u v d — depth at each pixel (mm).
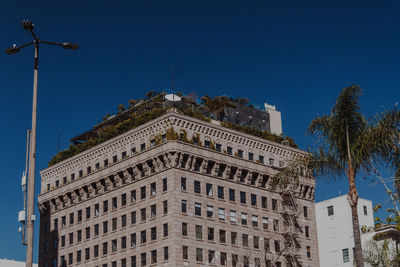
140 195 104250
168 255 96500
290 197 114562
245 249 104562
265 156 114188
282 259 109562
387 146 47375
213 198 103312
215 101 120875
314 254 114688
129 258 102750
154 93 118938
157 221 99938
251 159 111812
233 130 110562
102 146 113875
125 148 109688
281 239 110500
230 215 104750
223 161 106000
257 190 110375
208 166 104938
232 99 126062
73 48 40812
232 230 104000
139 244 101812
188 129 105062
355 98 49219
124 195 107250
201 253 98750
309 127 49844
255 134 116438
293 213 112438
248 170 109250
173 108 106250
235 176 107812
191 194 100750
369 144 47344
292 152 118375
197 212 100625
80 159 117938
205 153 104000
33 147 36625
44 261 118875
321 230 126688
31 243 34875
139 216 103375
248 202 108125
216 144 107688
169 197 99125
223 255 101312
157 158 102125
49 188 123688
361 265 46219
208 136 107000
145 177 104250
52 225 119875
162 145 101688
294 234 111875
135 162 105625
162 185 101000
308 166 49656
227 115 120688
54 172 123375
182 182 100500
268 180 112312
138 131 107875
